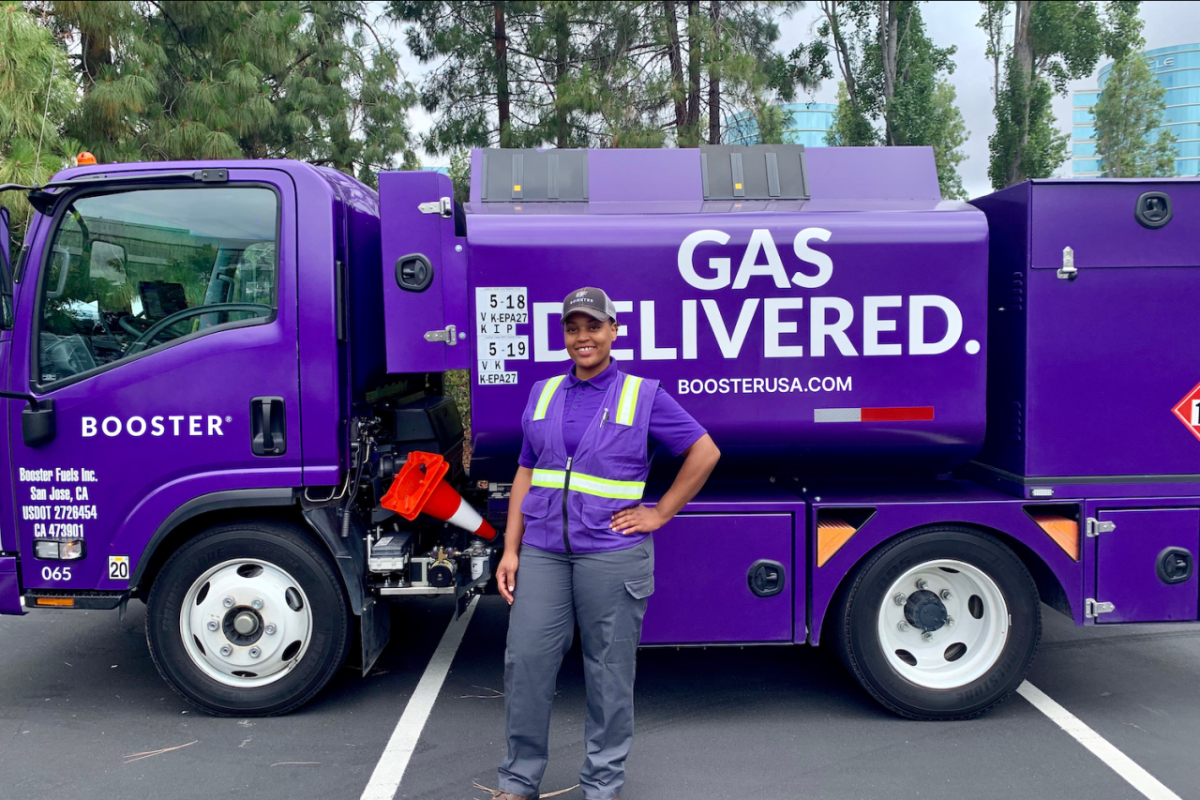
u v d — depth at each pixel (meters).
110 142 8.89
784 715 3.69
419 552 3.74
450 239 3.44
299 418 3.42
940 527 3.54
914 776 3.16
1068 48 16.42
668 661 4.33
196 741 3.42
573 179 3.79
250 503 3.43
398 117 12.72
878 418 3.51
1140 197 3.46
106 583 3.47
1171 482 3.51
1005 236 3.64
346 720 3.62
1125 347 3.49
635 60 10.67
